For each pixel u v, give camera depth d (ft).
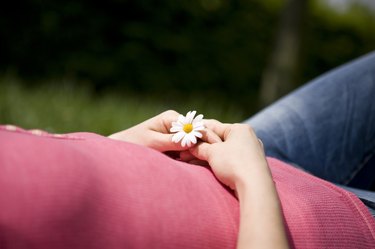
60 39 22.54
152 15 23.98
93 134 4.18
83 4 22.74
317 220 4.25
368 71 7.48
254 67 26.71
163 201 3.54
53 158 3.17
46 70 22.43
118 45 23.52
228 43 25.93
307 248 4.04
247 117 26.40
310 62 29.30
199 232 3.56
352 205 4.73
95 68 22.98
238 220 3.82
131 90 23.73
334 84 7.34
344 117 7.16
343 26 30.04
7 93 16.03
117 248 3.20
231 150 4.14
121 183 3.43
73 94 18.38
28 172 3.05
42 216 2.98
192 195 3.74
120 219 3.27
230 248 3.67
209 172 4.24
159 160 3.88
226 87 26.09
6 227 2.91
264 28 26.76
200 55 25.23
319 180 5.05
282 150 6.81
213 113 20.22
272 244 3.47
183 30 24.79
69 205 3.07
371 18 31.42
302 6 24.68
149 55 24.06
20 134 3.29
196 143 4.49
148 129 4.79
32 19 22.27
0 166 3.01
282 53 24.68
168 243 3.40
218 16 25.57
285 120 7.00
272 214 3.63
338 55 29.99
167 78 24.49
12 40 22.15
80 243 3.08
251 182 3.82
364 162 7.25
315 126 7.02
